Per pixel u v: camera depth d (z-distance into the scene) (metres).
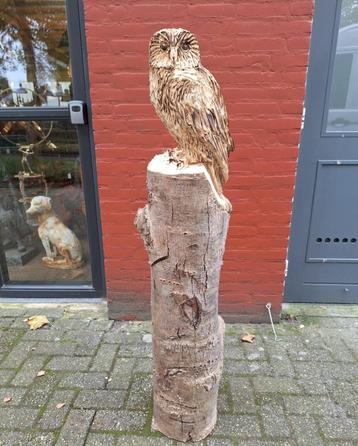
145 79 2.29
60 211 2.99
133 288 2.74
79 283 3.11
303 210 2.76
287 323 2.76
